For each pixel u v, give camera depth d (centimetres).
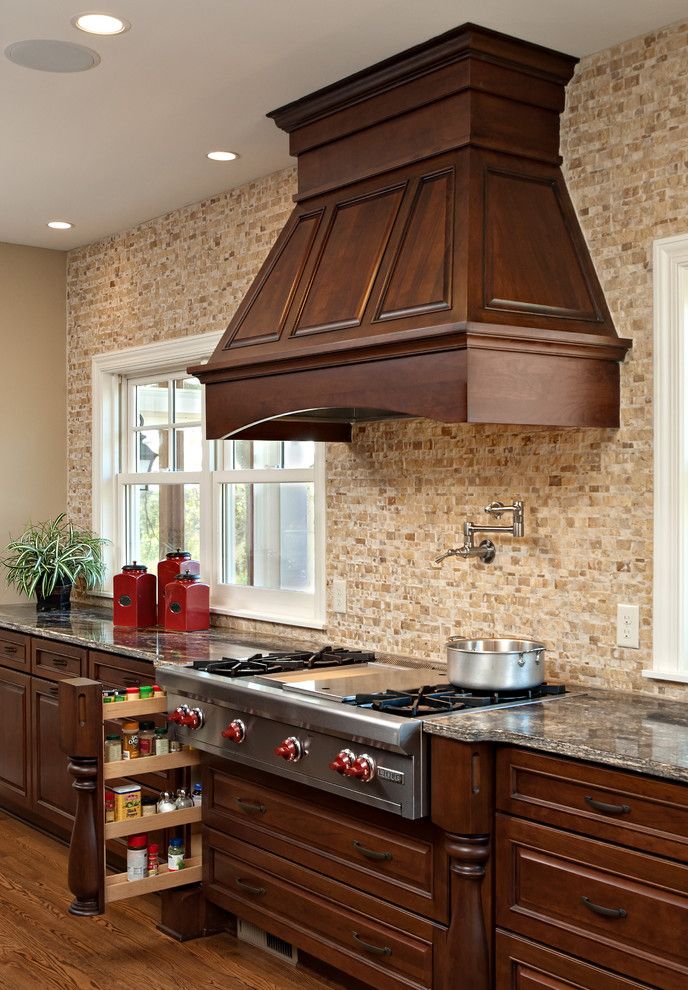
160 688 374
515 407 291
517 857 265
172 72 337
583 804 249
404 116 331
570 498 329
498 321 289
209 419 383
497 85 314
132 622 481
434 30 306
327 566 423
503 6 289
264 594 470
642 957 236
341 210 356
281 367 344
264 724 328
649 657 308
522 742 259
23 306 581
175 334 508
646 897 235
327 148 363
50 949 362
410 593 385
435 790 275
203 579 506
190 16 297
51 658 470
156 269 521
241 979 340
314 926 324
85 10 293
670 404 302
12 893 414
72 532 560
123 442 571
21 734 489
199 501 514
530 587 341
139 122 383
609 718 278
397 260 318
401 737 273
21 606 565
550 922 256
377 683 333
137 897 414
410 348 296
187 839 378
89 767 338
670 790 230
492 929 271
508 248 304
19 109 369
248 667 357
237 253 467
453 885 275
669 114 304
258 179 454
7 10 293
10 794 501
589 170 325
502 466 350
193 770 380
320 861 322
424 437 379
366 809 305
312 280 351
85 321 580
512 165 320
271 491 469
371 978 303
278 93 356
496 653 301
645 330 310
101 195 478
